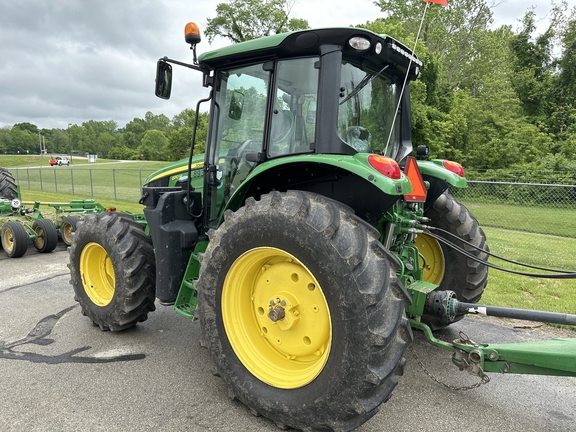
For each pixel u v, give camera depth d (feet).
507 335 13.39
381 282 7.31
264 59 10.28
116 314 12.51
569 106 92.02
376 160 8.05
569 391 10.14
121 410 9.04
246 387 8.85
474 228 12.78
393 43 9.58
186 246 11.27
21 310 15.12
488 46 84.99
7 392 9.71
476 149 77.05
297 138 9.83
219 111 11.48
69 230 25.14
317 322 8.34
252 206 8.72
